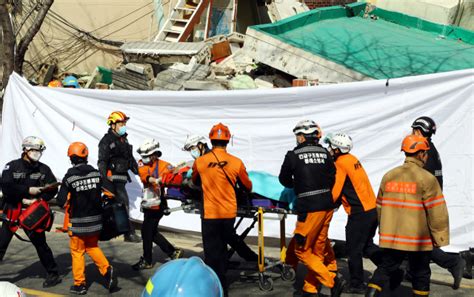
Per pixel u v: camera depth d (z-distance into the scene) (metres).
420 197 5.69
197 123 9.29
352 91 8.18
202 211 6.46
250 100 8.80
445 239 5.65
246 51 12.54
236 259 8.26
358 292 6.66
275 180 6.98
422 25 14.46
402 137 7.98
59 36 18.80
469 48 12.91
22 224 6.92
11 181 7.01
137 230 9.97
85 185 6.73
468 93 7.58
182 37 15.68
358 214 6.59
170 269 3.29
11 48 13.66
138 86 13.33
